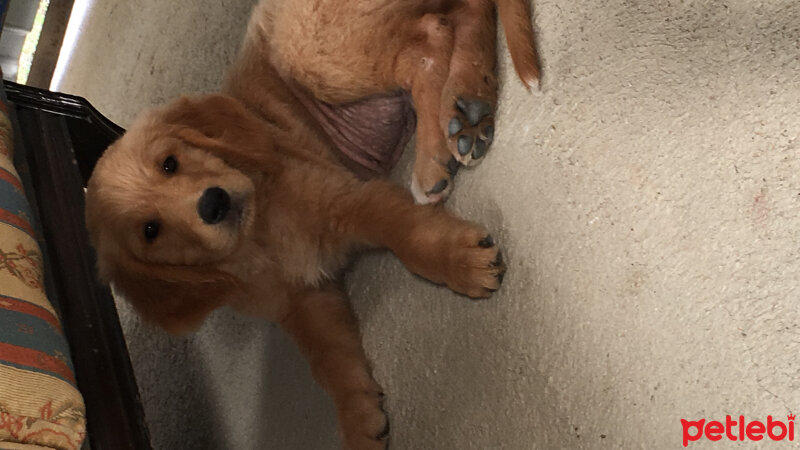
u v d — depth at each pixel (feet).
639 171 1.54
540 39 1.79
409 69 1.87
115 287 2.03
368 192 1.93
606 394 1.50
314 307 2.11
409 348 1.96
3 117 2.21
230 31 3.17
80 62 4.79
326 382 2.03
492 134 1.85
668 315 1.44
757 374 1.31
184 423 2.75
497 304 1.75
